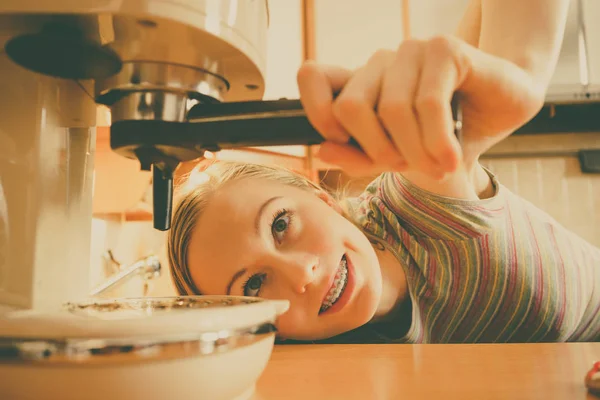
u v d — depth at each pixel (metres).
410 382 0.18
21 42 0.16
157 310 0.19
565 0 0.29
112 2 0.15
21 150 0.19
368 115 0.16
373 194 0.51
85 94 0.21
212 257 0.39
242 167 0.47
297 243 0.39
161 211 0.20
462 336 0.46
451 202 0.40
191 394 0.14
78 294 0.22
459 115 0.17
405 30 0.82
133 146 0.18
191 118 0.18
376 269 0.41
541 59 0.25
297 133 0.18
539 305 0.44
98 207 0.65
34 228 0.19
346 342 0.44
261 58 0.20
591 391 0.16
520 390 0.17
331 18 0.83
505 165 0.86
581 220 0.84
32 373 0.13
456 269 0.43
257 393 0.17
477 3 0.50
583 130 0.83
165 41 0.17
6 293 0.19
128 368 0.13
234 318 0.15
